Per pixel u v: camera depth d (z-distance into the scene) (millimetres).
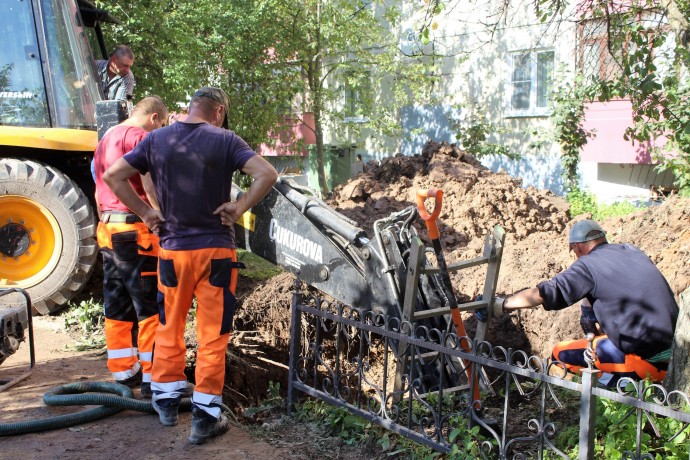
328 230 5238
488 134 19078
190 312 6996
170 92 13867
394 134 21125
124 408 4461
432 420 4590
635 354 4648
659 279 4641
